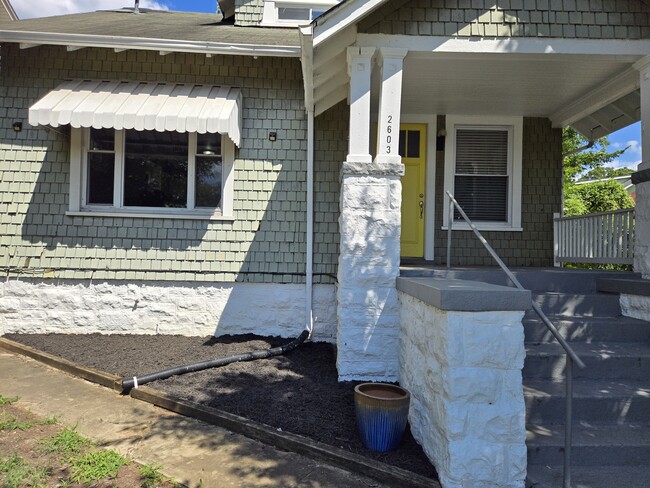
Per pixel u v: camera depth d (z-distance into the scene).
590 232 6.34
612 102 6.89
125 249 6.58
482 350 2.91
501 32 4.87
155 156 6.70
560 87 6.32
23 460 3.22
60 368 5.34
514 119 7.60
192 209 6.72
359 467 3.22
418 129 7.66
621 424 3.62
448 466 2.88
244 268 6.69
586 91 6.48
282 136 6.78
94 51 6.64
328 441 3.55
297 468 3.28
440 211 7.58
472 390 2.89
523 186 7.62
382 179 4.78
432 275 5.11
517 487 2.89
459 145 7.73
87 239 6.56
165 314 6.68
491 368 2.92
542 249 7.57
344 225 4.79
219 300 6.71
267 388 4.65
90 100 5.99
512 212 7.57
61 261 6.52
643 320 4.57
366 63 4.90
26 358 5.75
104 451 3.41
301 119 6.78
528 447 3.24
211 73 6.76
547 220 7.60
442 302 2.90
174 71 6.74
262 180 6.74
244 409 4.10
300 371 5.23
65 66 6.60
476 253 7.55
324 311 6.74
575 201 15.15
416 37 4.85
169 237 6.62
